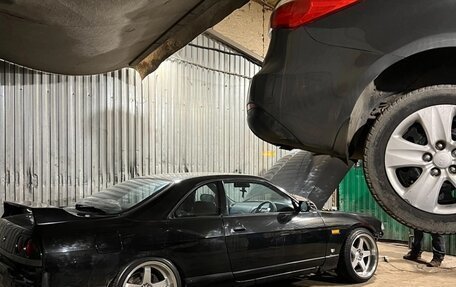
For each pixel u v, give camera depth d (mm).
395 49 1616
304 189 7617
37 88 6227
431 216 1586
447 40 1588
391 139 1621
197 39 8148
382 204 1608
